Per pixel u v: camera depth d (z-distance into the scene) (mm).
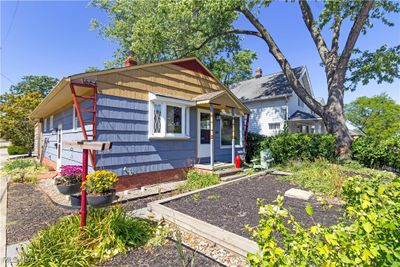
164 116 6891
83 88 5711
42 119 13461
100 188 3164
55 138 10156
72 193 4406
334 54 9977
